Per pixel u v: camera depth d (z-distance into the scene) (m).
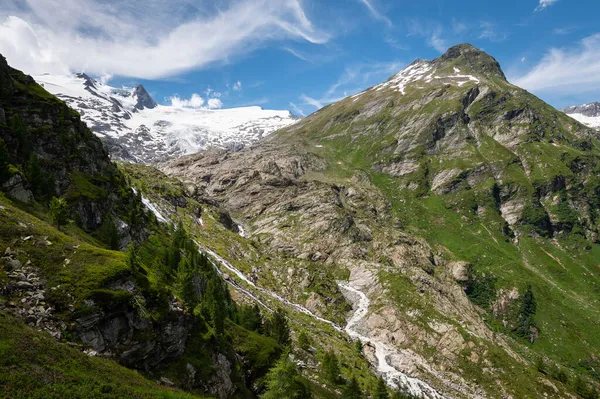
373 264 189.88
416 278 180.00
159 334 51.41
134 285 50.22
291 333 119.31
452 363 133.50
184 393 45.62
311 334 126.94
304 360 102.81
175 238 113.81
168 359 52.81
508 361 132.88
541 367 137.12
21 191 70.75
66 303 42.25
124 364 44.97
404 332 144.75
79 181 95.75
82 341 41.22
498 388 124.31
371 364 125.44
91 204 91.50
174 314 55.25
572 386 134.75
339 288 176.12
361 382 103.81
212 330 65.25
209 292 80.81
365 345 137.00
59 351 36.97
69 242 51.31
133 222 109.38
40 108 97.31
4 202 60.53
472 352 135.88
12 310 38.41
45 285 42.84
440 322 149.12
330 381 93.62
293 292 165.50
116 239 86.62
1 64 93.94
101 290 45.03
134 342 46.62
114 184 115.38
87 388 33.97
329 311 157.50
